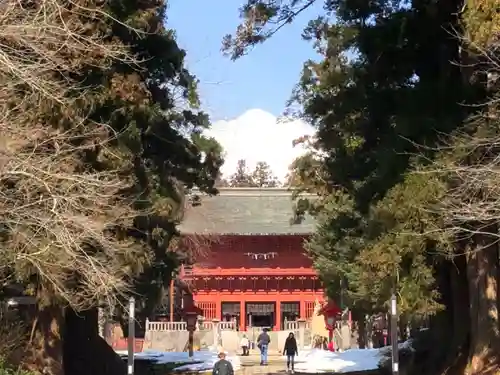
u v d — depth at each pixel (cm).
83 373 2511
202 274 6112
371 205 2234
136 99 2117
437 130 2041
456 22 2152
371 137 2483
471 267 2177
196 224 5416
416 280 1969
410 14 2275
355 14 2384
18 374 1880
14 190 1586
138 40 2241
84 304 1942
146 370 3148
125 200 2047
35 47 1461
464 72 2141
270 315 6662
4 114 1650
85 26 1758
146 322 4984
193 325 4122
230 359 3731
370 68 2364
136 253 2077
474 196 1831
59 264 1642
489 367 2077
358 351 3956
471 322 2198
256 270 6144
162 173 2516
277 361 3925
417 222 1938
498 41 1722
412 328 3694
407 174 1998
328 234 3947
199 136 2736
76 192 1745
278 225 6122
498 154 1766
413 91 2141
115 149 2023
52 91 1684
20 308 2336
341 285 4041
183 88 2591
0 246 1683
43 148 1717
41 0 1577
